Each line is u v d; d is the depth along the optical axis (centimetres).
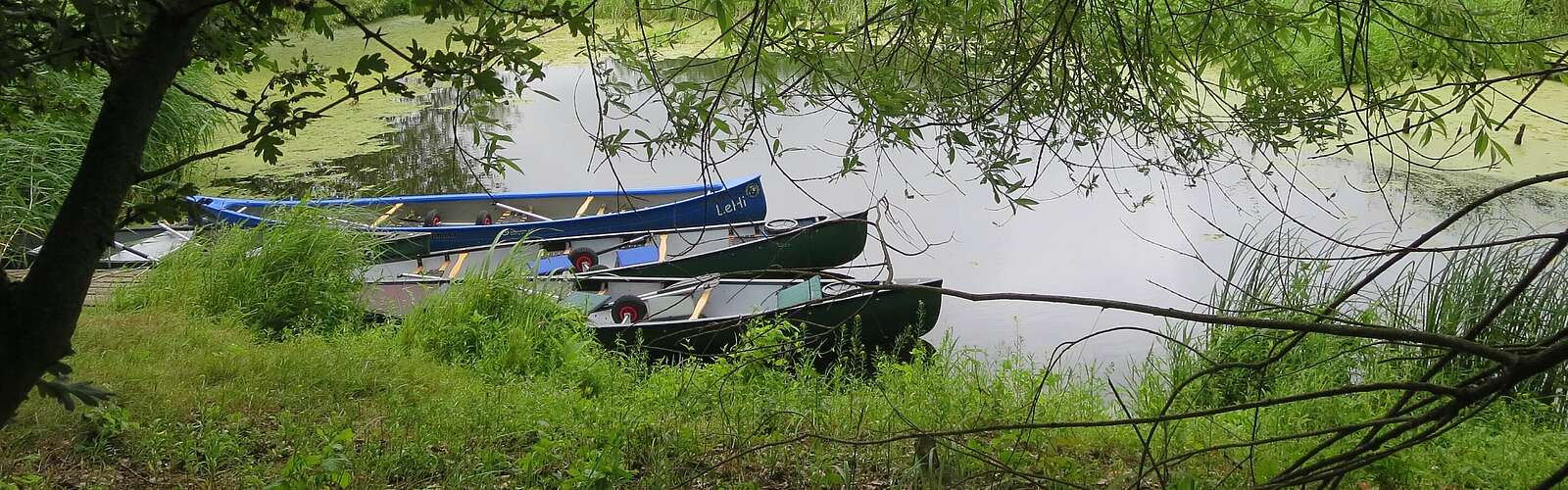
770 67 298
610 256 1064
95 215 188
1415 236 985
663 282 909
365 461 410
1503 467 451
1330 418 514
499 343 695
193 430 451
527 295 767
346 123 1579
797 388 557
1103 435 488
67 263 187
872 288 287
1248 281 698
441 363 666
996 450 430
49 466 405
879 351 806
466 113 248
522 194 1219
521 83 231
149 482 399
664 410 509
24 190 971
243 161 1366
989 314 885
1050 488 390
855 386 605
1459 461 452
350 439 404
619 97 293
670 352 788
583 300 873
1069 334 834
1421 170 1155
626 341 780
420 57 213
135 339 598
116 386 489
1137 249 1030
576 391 600
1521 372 204
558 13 232
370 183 1294
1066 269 987
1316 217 1062
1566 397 596
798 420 485
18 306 187
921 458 384
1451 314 659
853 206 1192
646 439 446
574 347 695
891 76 332
